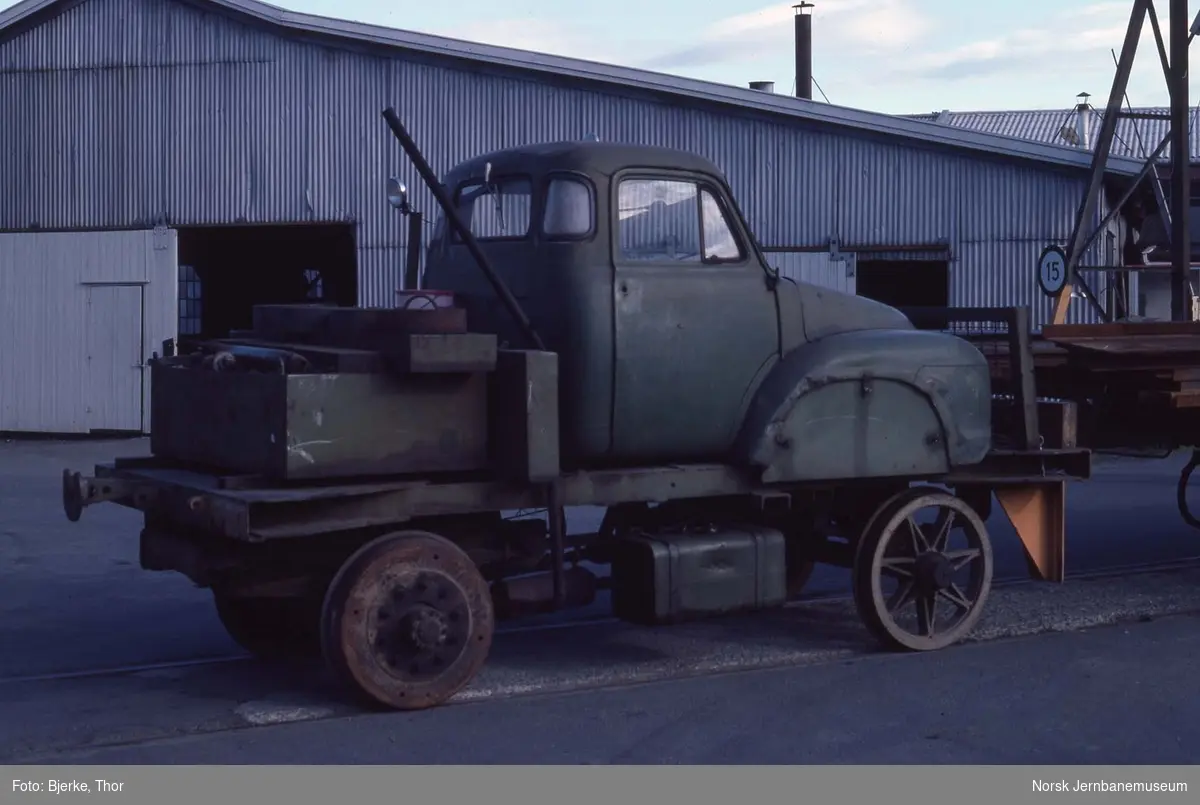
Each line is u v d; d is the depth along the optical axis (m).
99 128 21.03
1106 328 8.74
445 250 7.27
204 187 20.80
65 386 21.19
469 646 6.20
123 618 8.34
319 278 25.72
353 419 5.90
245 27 20.58
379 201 20.41
